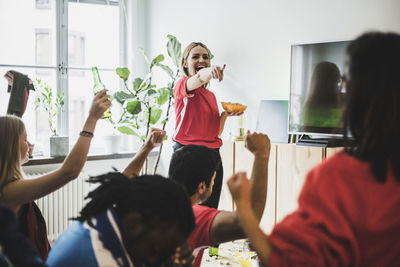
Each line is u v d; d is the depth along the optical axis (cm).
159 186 83
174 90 284
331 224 74
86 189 396
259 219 109
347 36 298
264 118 339
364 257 76
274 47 345
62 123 424
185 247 88
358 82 81
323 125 291
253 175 112
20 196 130
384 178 76
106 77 458
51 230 373
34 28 409
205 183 129
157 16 456
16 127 133
